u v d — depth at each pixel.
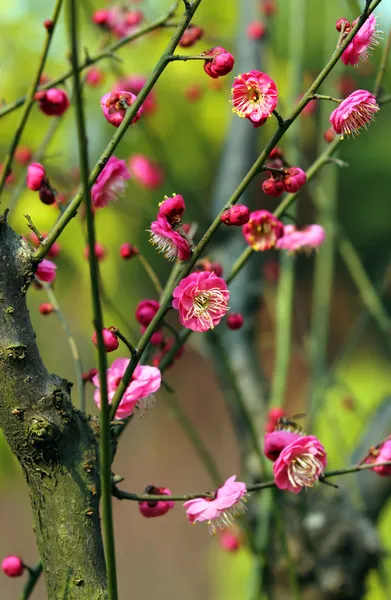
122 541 5.82
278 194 1.47
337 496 1.85
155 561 5.61
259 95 1.44
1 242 1.43
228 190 2.11
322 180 2.19
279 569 1.82
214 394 7.89
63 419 1.43
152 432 7.36
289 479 1.46
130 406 1.46
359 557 1.83
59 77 1.63
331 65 1.43
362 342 7.44
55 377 1.44
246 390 1.94
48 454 1.43
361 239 9.79
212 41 2.36
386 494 1.87
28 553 5.20
